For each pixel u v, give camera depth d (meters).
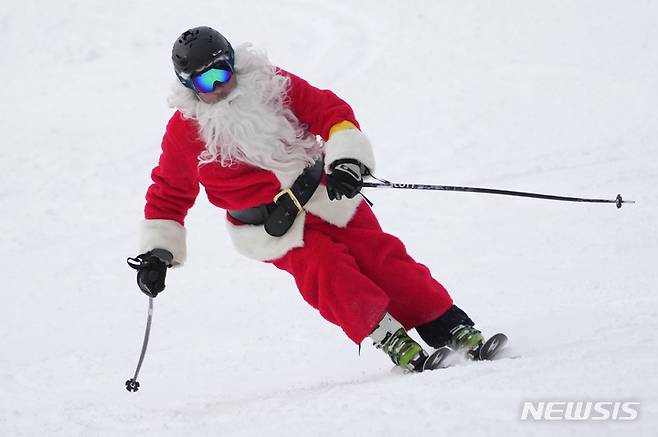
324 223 12.19
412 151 32.34
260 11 66.56
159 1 70.50
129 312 21.23
